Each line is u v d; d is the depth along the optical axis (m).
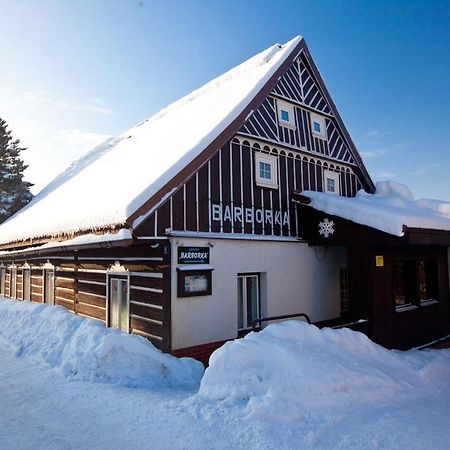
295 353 5.37
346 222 9.36
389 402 5.22
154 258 7.52
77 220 8.34
